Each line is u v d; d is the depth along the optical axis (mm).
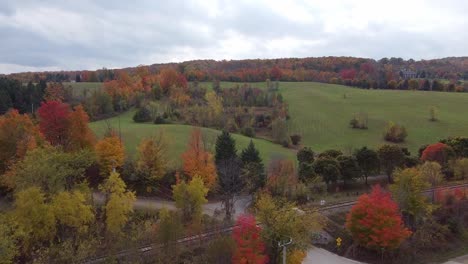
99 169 66875
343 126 128125
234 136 103750
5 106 108000
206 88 152250
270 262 43469
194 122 112938
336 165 71625
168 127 102000
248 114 123625
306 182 68562
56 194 46812
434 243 56469
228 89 149625
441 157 81375
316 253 53250
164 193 65812
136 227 49500
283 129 109062
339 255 53281
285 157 81875
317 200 65062
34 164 47500
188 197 51094
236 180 63344
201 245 46969
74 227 46625
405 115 137500
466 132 120375
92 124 106250
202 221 52031
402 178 57406
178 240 45969
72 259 40844
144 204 60688
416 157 83812
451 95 164875
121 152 65938
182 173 67750
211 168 64562
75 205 45219
